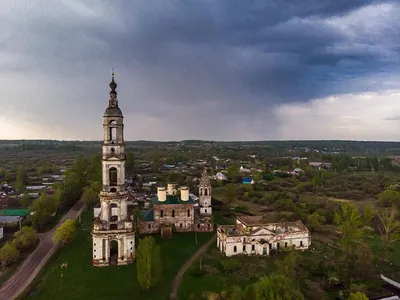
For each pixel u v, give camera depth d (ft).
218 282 254.47
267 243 313.53
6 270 283.18
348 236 312.09
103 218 286.66
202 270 274.16
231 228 335.26
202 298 229.86
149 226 371.56
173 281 259.39
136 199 516.32
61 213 465.06
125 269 274.77
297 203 505.66
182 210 378.32
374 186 640.99
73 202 518.37
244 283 251.80
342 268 280.72
